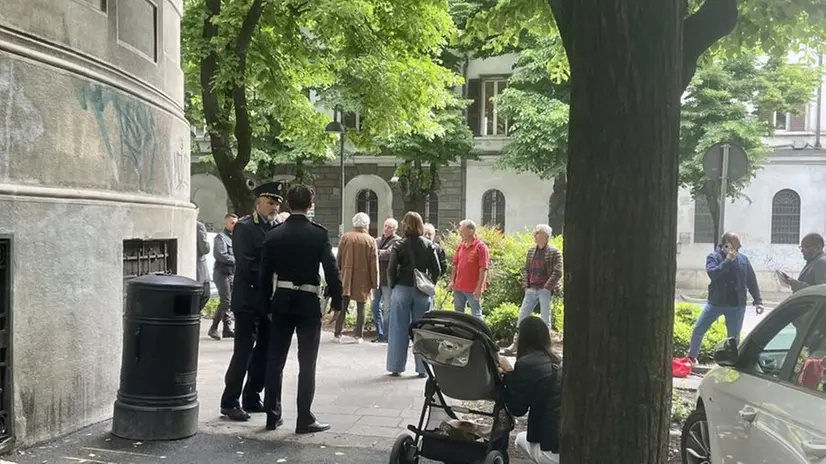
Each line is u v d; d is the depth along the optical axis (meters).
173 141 7.92
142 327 5.43
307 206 5.88
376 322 11.20
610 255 2.77
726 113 22.64
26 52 5.04
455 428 4.85
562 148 24.34
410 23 13.88
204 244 11.91
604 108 2.76
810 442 3.13
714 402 4.55
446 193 30.44
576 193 2.86
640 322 2.77
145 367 5.44
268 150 27.48
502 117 27.41
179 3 8.60
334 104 21.92
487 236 13.68
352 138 16.31
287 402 6.96
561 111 23.73
